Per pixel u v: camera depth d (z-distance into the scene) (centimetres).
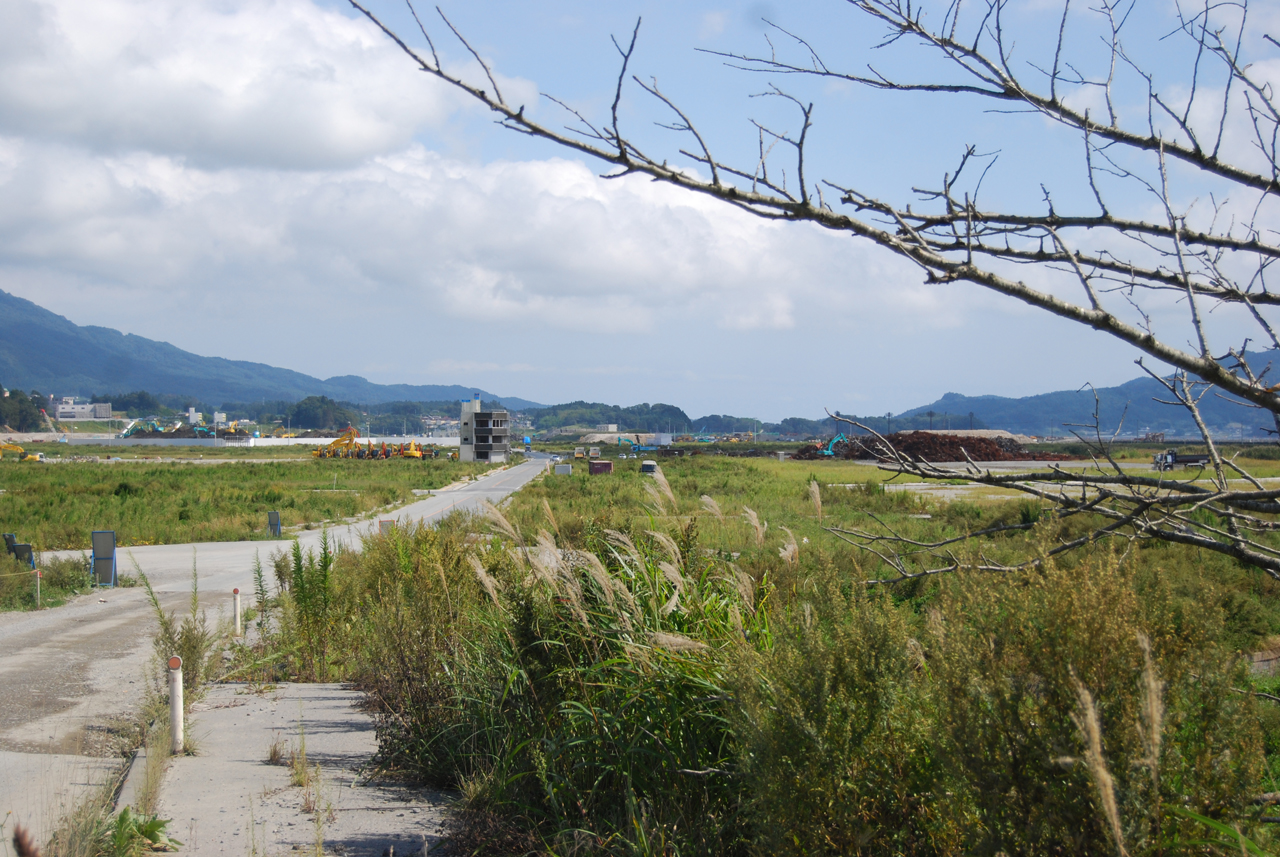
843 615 344
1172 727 225
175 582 1869
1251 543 258
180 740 683
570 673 513
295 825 508
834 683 300
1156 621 249
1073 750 219
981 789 233
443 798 564
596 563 469
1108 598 236
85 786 587
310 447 16950
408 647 691
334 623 1091
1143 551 833
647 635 459
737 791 397
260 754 682
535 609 531
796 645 340
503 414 11406
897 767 296
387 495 4531
